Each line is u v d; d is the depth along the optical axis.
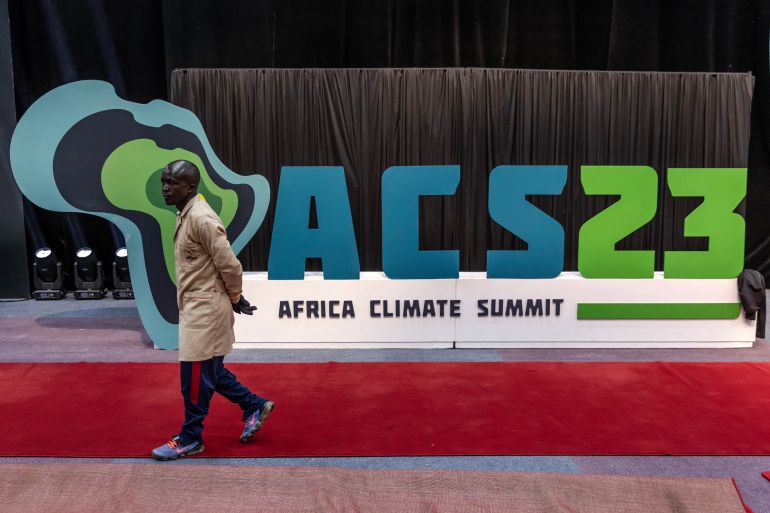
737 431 2.86
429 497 2.25
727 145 5.56
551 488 2.30
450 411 3.12
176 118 4.35
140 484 2.32
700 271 4.44
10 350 4.39
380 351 4.32
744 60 6.63
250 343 4.40
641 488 2.29
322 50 6.30
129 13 6.73
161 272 4.34
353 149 5.74
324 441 2.75
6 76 6.65
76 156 4.14
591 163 5.75
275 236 4.39
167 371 3.80
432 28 6.25
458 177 4.34
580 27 6.34
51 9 6.73
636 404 3.21
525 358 4.14
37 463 2.51
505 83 5.71
